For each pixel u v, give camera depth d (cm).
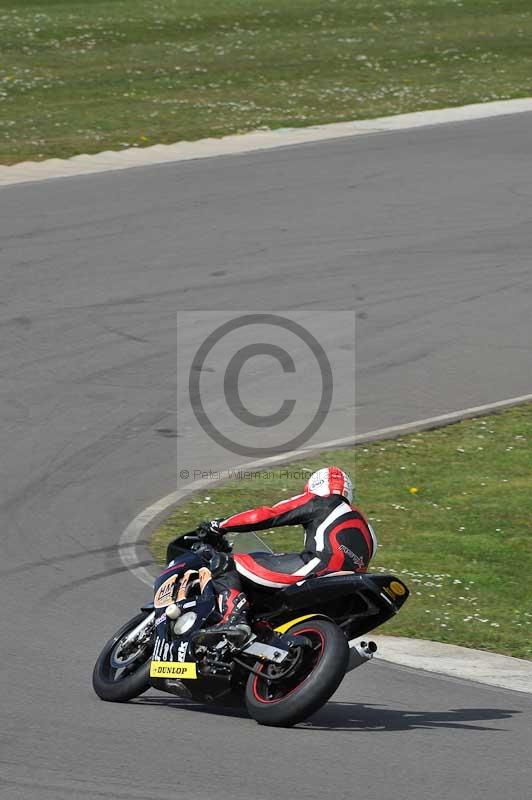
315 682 2745
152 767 2508
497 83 13225
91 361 6247
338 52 14512
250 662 2911
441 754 2688
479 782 2519
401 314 7044
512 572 4366
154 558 4222
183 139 10600
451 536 4666
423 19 16625
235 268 7581
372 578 2880
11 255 7638
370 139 10725
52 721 2788
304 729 2831
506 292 7412
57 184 9131
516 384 6316
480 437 5691
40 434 5400
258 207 8738
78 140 10450
